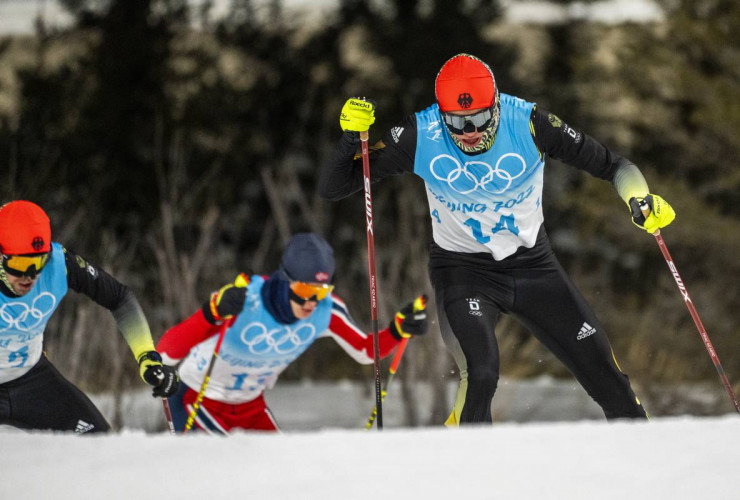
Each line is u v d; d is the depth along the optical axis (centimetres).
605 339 1408
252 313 1500
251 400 1631
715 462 704
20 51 4278
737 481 670
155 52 3794
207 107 3806
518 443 755
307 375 3256
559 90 3919
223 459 726
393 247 3022
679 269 3547
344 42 3928
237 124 3844
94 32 3844
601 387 1407
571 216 3856
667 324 3344
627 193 1409
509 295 1397
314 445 755
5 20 4853
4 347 1415
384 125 3772
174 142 3700
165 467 712
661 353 3181
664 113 3853
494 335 1345
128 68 3759
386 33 3841
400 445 751
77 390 1534
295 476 688
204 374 1573
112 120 3691
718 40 3547
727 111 3525
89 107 3700
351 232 3562
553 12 4162
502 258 1392
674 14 3628
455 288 1386
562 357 1422
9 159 3456
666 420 841
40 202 3325
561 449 738
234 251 3622
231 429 1614
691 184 3738
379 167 1391
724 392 2939
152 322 2911
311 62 3922
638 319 3369
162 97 3766
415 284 2728
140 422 2480
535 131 1340
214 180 3697
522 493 657
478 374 1282
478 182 1345
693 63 3619
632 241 3534
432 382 2548
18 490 679
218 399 1598
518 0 4291
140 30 3800
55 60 3916
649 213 1405
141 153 3684
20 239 1298
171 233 2961
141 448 755
